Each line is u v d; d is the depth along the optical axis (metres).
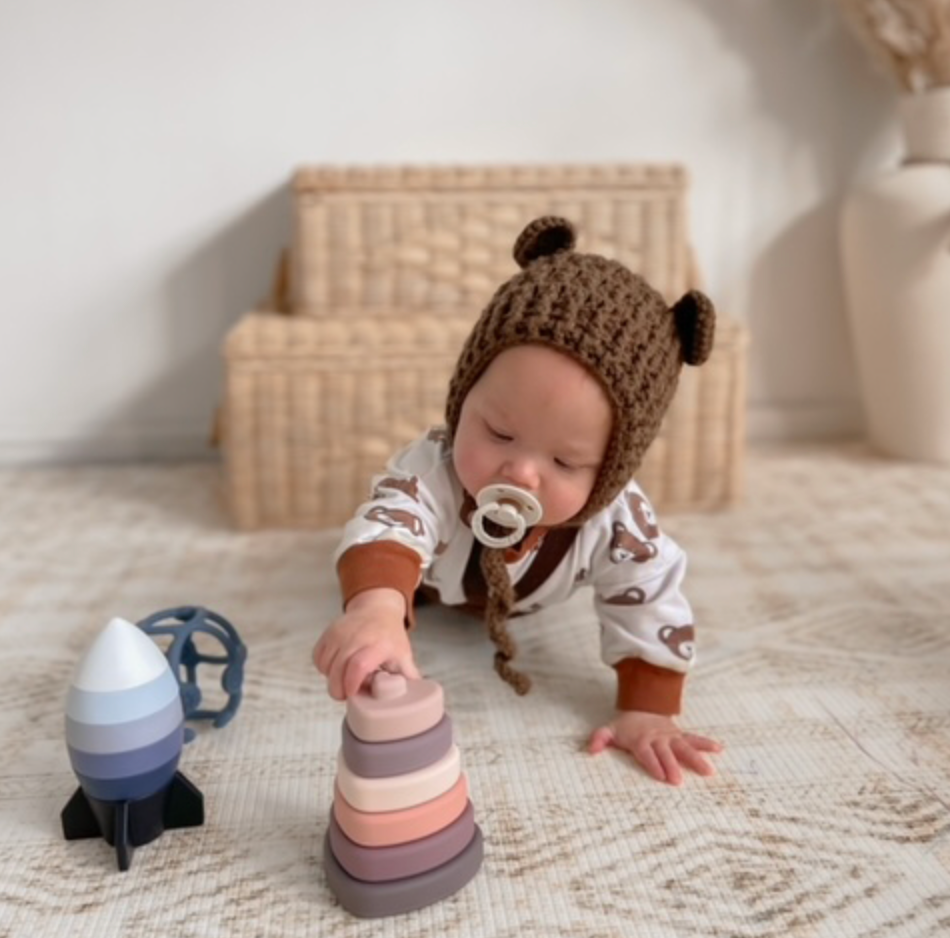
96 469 1.42
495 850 0.60
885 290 1.36
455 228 1.27
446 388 1.16
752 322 1.51
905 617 0.93
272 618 0.93
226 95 1.34
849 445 1.53
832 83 1.43
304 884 0.57
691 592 0.99
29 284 1.38
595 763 0.70
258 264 1.40
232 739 0.72
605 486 0.69
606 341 0.64
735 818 0.63
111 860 0.59
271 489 1.17
